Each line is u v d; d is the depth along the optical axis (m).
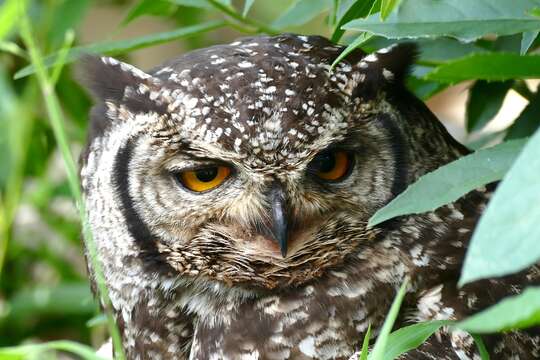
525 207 3.71
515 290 6.31
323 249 6.45
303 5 7.67
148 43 7.07
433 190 5.04
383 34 5.34
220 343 6.55
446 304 6.27
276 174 6.20
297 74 6.17
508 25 5.37
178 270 6.64
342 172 6.38
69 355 10.02
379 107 6.25
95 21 12.70
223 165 6.33
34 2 9.33
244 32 7.31
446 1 5.44
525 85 7.36
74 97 9.98
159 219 6.56
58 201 10.30
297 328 6.40
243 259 6.55
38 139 9.66
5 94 6.64
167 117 6.25
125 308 6.86
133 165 6.46
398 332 5.33
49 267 10.57
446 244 6.43
